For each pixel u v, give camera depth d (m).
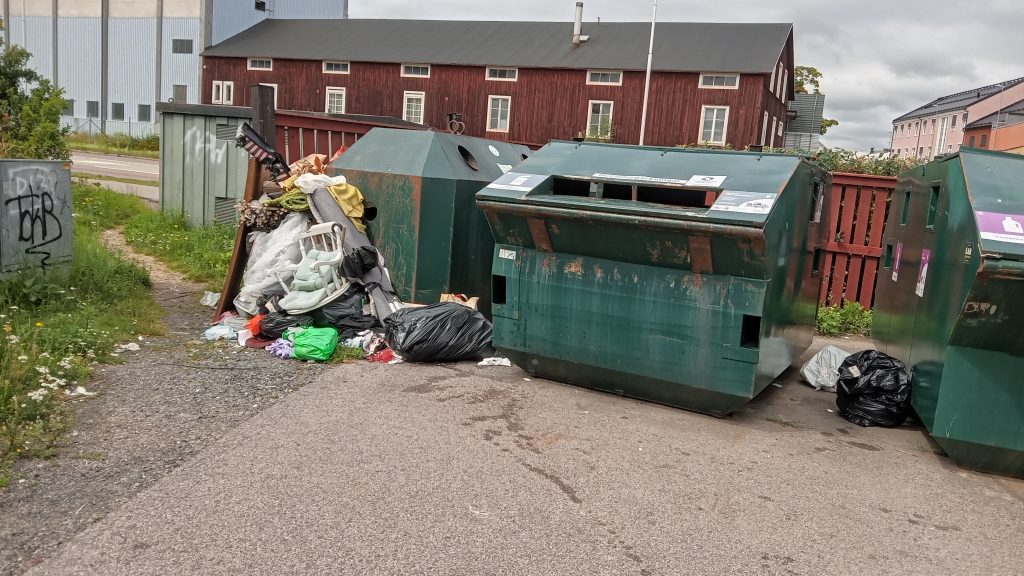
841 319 8.38
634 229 4.63
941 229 4.59
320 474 3.63
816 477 4.06
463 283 6.82
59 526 3.01
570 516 3.40
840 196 8.70
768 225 4.29
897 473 4.20
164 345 5.64
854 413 5.08
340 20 42.97
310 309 5.90
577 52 35.41
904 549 3.32
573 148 5.59
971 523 3.62
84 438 3.86
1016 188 4.06
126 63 43.97
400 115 37.66
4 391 4.00
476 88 36.19
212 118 10.74
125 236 10.22
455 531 3.19
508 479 3.73
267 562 2.87
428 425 4.38
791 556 3.20
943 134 63.81
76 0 44.53
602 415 4.81
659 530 3.33
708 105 32.75
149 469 3.57
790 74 38.28
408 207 6.47
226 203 10.79
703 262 4.54
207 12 41.50
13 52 13.21
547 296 5.17
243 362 5.36
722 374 4.63
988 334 3.94
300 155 9.48
